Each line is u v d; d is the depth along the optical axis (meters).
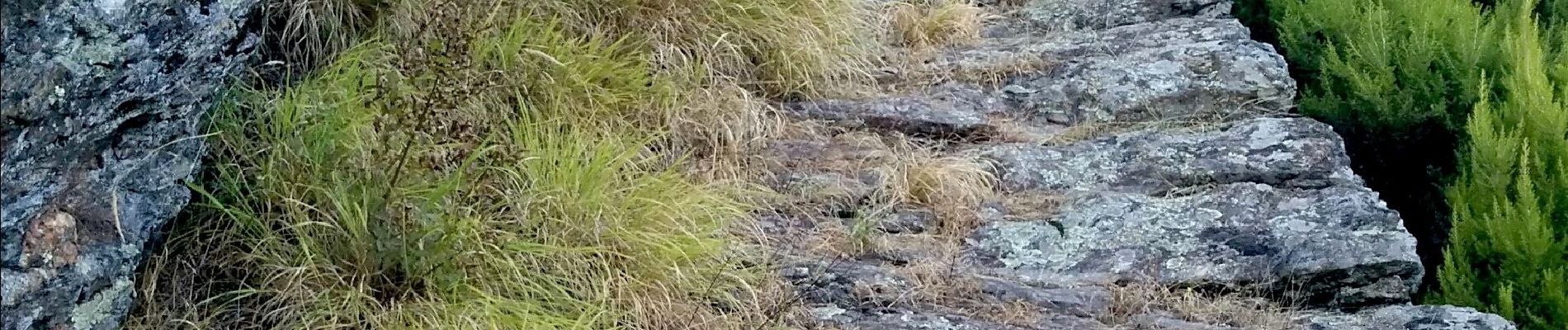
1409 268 2.87
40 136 1.91
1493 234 3.23
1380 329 2.74
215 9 2.25
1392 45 3.93
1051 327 2.74
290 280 2.41
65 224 2.04
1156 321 2.78
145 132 2.20
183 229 2.52
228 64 2.40
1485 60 3.85
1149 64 3.96
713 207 3.01
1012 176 3.43
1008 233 3.13
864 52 4.09
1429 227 3.78
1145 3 4.76
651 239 2.78
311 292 2.41
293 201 2.46
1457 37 3.86
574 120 3.16
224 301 2.46
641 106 3.37
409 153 2.55
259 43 2.57
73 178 2.04
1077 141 3.65
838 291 2.85
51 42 1.89
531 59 3.20
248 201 2.58
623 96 3.34
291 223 2.55
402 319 2.43
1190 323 2.77
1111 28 4.62
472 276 2.56
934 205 3.24
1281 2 4.55
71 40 1.93
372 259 2.48
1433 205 3.75
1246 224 3.09
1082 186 3.40
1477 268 3.37
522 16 3.34
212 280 2.48
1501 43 3.80
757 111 3.54
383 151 2.53
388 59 2.95
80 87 1.96
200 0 2.21
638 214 2.85
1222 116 3.80
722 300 2.77
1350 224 3.03
